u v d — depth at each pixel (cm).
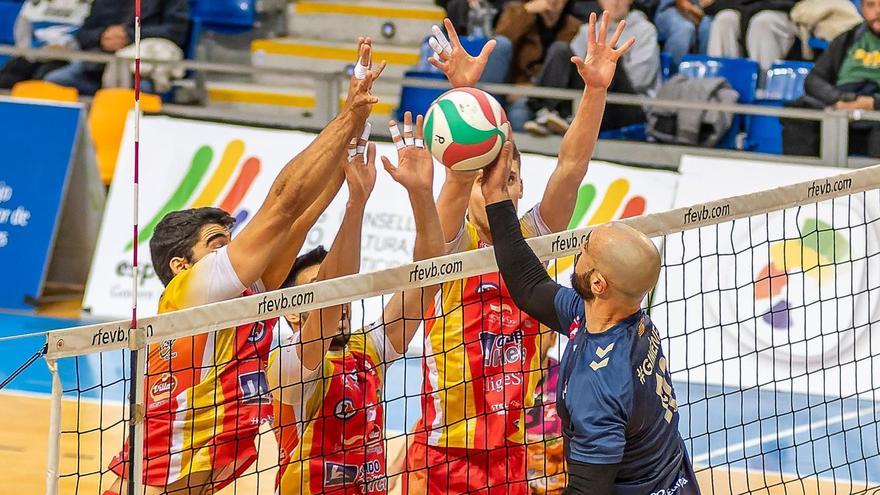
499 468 916
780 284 1656
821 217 1675
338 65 2555
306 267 942
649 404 695
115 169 1948
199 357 855
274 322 903
